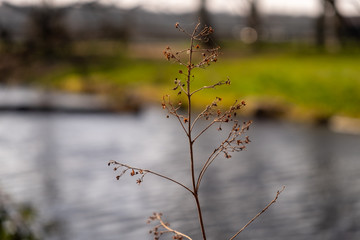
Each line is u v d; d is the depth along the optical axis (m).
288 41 58.25
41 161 19.75
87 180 16.88
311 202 13.97
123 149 22.36
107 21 57.62
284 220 12.59
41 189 15.58
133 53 54.00
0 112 32.72
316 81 35.28
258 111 30.34
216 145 22.94
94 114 32.34
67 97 38.28
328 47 50.41
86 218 12.78
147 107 34.88
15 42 53.59
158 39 63.72
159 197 14.79
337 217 12.67
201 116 2.73
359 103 31.20
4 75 48.78
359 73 36.19
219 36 55.00
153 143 23.78
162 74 42.53
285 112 30.16
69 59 51.84
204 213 13.22
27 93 41.09
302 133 25.64
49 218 12.49
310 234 11.67
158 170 18.53
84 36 56.69
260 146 22.33
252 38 55.78
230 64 41.72
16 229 7.19
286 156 20.27
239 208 13.60
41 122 29.50
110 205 13.94
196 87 34.84
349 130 26.59
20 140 24.25
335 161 19.19
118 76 45.25
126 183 16.41
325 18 53.28
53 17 53.75
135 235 11.70
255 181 16.47
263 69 39.28
